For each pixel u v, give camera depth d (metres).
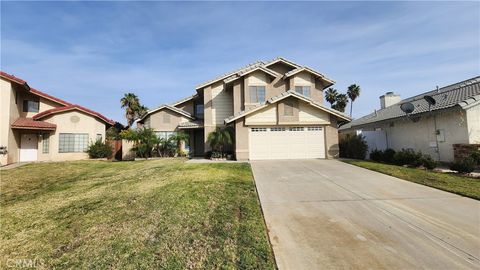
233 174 10.78
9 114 17.11
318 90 21.00
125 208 6.72
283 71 21.42
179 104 24.20
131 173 12.30
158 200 7.19
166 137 22.73
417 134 15.41
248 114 16.62
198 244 4.55
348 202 6.96
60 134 20.53
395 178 9.94
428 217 5.79
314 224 5.45
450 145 13.05
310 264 3.90
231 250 4.32
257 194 7.78
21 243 4.94
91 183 10.37
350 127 23.50
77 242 4.89
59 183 10.62
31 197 8.39
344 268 3.79
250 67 20.11
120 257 4.21
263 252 4.25
